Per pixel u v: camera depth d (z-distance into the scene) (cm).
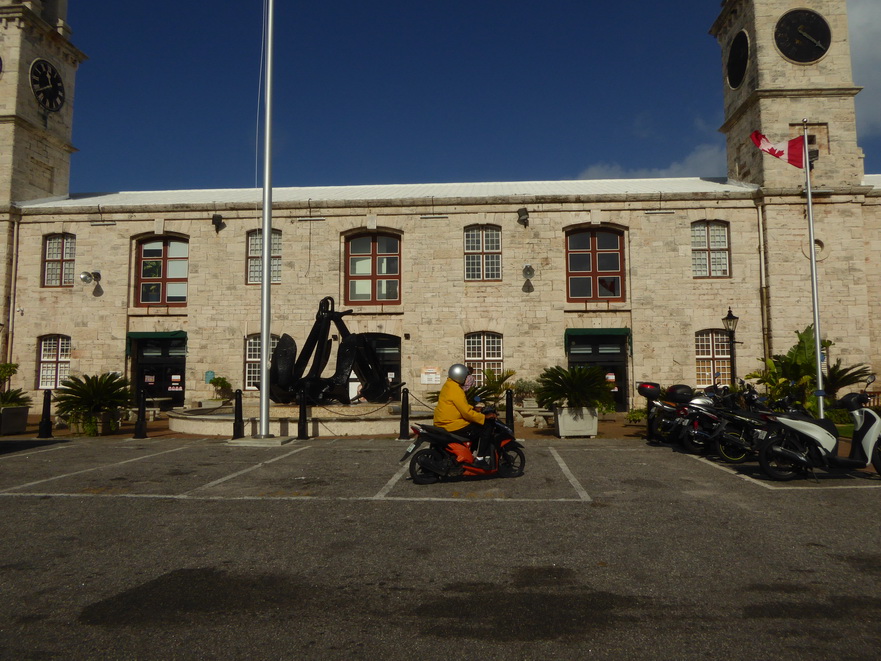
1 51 2302
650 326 2097
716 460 1009
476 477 852
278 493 759
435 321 2150
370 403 1527
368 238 2242
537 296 2136
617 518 632
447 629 373
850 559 501
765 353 2066
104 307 2206
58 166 2527
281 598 423
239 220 2209
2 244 2198
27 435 1470
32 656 339
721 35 2472
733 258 2102
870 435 830
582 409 1355
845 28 2153
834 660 332
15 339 2208
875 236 2150
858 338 2034
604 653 341
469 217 2175
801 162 1456
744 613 395
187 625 379
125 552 525
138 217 2225
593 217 2139
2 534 580
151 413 1942
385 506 688
